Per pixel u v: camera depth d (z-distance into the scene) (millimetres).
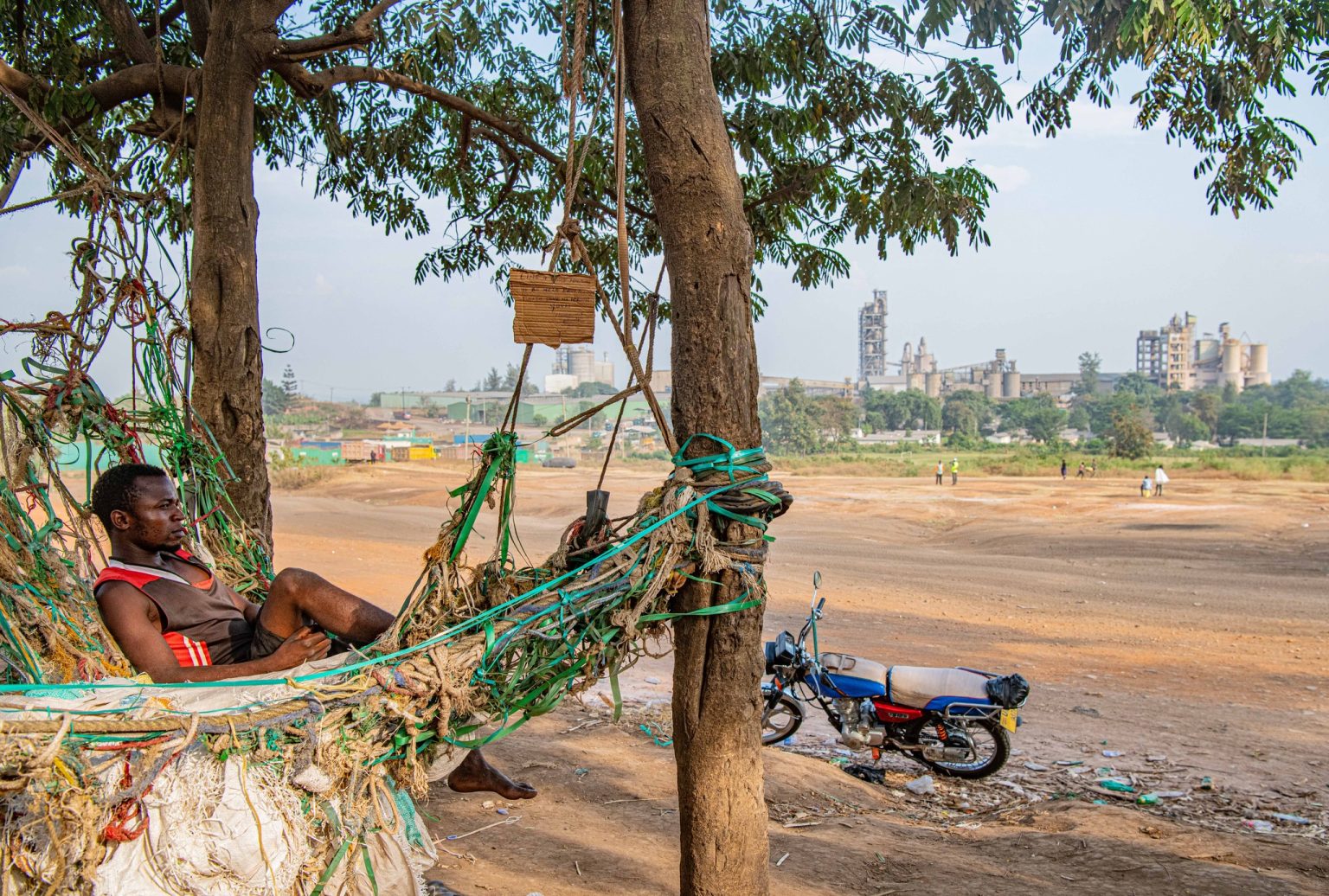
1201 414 119250
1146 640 11250
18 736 2174
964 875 4262
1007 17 5516
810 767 6332
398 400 128500
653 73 2852
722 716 2922
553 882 4016
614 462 69812
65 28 7320
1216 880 4141
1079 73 6133
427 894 3836
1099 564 18578
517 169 7512
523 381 2883
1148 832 5012
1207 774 6645
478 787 3230
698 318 2838
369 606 3164
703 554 2773
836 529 26484
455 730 2684
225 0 4785
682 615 2875
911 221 6941
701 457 2816
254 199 4859
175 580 3254
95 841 2271
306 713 2490
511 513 2861
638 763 5730
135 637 3010
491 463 2834
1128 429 70625
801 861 4387
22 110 3826
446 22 6988
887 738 6801
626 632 2725
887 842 4766
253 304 4758
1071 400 169000
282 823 2420
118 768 2322
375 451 65812
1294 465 52562
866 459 74125
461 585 2834
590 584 2707
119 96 5707
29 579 2926
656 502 2852
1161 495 34562
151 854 2311
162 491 3246
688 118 2836
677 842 4531
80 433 3748
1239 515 25312
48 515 3266
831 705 7109
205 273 4652
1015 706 6602
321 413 107750
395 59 7492
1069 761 6953
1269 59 5625
